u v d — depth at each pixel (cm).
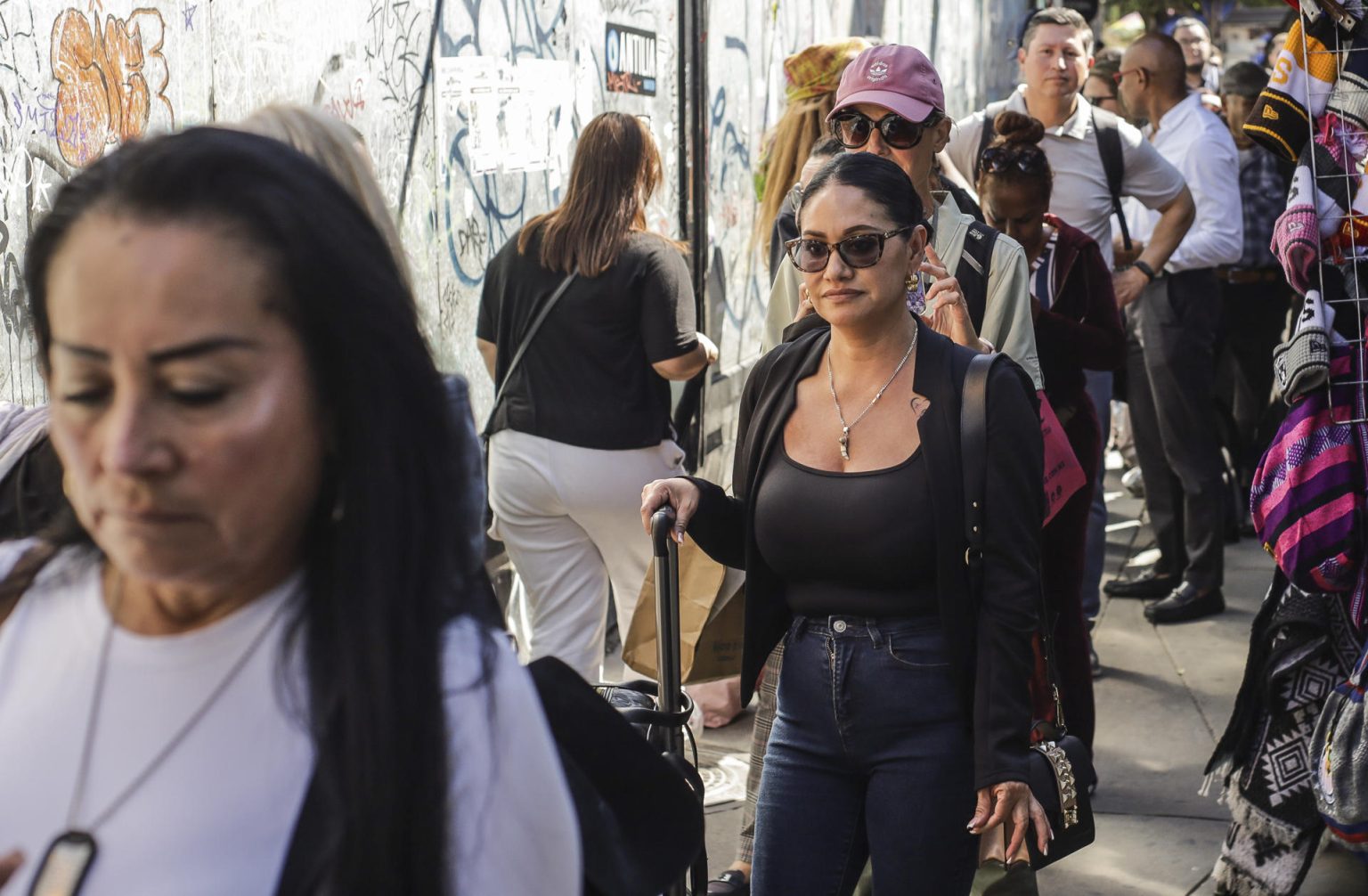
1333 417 335
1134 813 435
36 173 310
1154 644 589
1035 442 251
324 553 99
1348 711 330
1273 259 719
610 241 407
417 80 465
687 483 268
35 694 103
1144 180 550
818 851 262
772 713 356
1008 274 355
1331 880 391
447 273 487
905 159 359
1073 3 1052
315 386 94
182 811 98
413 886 97
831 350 266
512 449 421
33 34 308
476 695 99
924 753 251
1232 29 1952
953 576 246
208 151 93
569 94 573
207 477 90
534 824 102
